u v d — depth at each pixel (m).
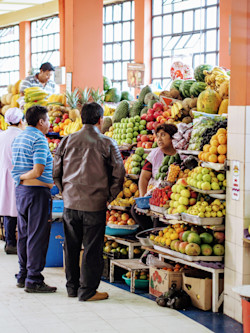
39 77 9.23
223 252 4.67
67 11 8.70
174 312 4.61
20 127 6.79
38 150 4.98
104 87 9.47
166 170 5.40
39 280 5.12
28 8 17.78
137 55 13.99
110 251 5.81
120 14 15.18
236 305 4.41
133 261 5.57
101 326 4.20
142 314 4.52
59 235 6.27
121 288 5.41
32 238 5.07
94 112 4.85
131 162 5.99
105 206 4.82
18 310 4.57
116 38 15.38
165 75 13.64
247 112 4.35
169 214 4.88
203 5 12.51
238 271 4.40
